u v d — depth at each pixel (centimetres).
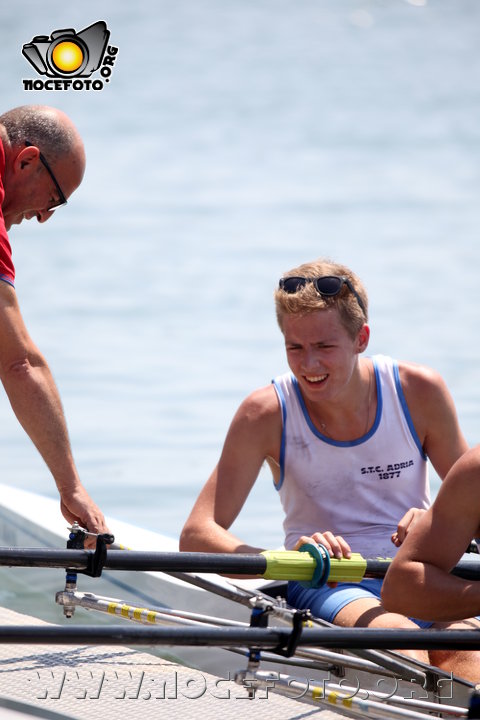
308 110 11738
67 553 1066
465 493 1009
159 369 3559
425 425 1351
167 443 2881
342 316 1259
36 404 1221
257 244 5775
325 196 7288
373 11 18925
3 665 1230
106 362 3653
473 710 988
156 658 1298
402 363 1363
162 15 19075
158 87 13500
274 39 17050
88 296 4662
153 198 7419
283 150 9531
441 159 8750
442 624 1227
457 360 3544
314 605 1278
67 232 6259
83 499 1240
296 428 1338
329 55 15662
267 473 2752
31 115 1312
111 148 9906
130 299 4591
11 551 1045
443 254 5428
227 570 1121
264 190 7619
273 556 1143
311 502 1352
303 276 1273
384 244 5706
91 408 3181
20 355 1217
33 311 4400
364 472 1338
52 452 1236
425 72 14162
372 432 1330
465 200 7000
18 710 1066
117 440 2900
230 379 3428
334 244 5731
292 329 1266
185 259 5431
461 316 4172
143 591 1638
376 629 963
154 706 1120
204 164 8919
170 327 4116
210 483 1366
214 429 2986
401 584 1030
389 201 7038
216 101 12531
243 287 4775
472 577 1083
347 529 1347
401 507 1364
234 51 16162
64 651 1291
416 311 4266
